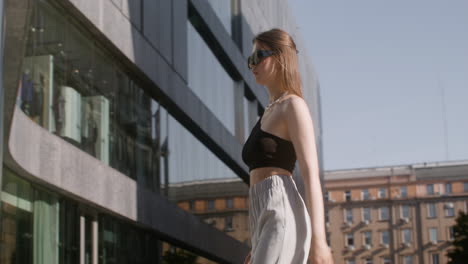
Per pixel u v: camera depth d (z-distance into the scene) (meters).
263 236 3.11
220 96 26.97
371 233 102.88
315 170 3.09
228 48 27.39
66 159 12.86
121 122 16.44
